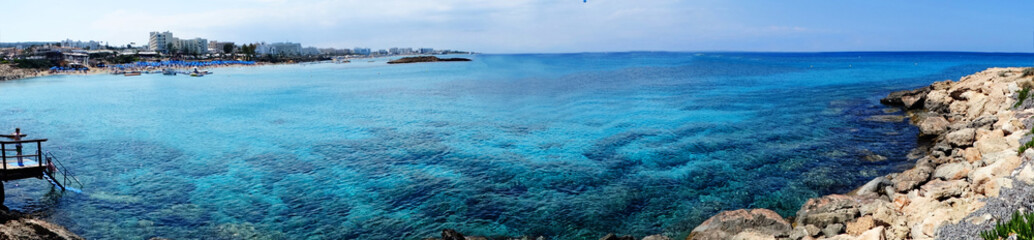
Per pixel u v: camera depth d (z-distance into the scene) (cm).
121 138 3619
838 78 8794
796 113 4344
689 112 4509
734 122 3875
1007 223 1130
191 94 7400
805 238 1427
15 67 13950
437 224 1839
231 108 5469
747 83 7775
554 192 2166
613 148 2980
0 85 9831
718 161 2622
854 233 1481
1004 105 3316
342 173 2538
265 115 4828
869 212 1596
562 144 3128
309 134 3681
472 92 6950
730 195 2086
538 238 1703
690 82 8094
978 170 1734
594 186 2238
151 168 2697
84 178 2498
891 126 3569
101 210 2031
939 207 1495
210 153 3056
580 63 19050
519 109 4938
